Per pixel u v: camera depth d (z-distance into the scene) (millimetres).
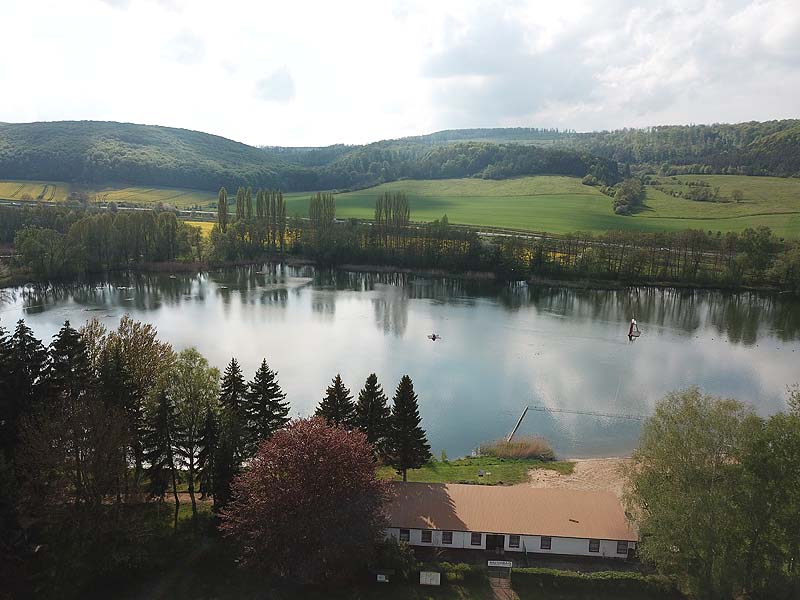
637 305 159750
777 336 131375
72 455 48469
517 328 134750
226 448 51875
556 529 49938
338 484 43375
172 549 49625
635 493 50312
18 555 46062
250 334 124125
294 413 83875
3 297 154250
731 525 42031
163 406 55281
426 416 86375
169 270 194375
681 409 46594
